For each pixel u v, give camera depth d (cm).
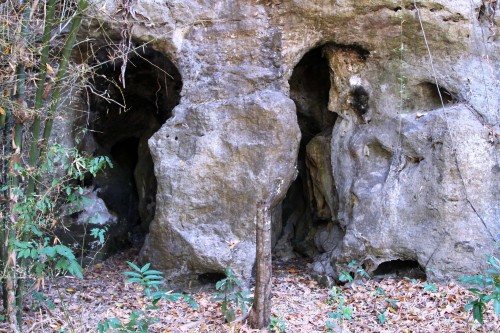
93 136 922
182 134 745
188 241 721
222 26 755
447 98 754
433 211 714
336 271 750
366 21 739
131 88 946
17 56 562
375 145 771
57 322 611
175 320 623
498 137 716
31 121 654
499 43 738
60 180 604
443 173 711
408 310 636
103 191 928
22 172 560
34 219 591
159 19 754
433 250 708
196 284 738
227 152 727
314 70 876
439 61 742
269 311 595
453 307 637
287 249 920
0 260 571
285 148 723
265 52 750
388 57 757
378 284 725
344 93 789
